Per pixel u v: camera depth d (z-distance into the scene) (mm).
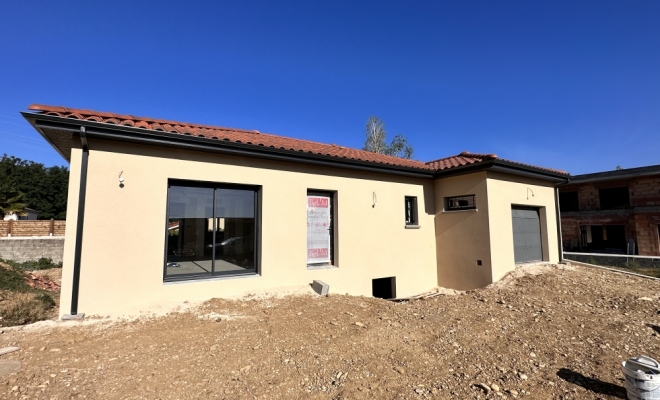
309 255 8344
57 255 16469
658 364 3174
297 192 7953
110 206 5801
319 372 3699
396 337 4816
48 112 5430
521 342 4773
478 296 7656
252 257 7414
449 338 4879
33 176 43188
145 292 6016
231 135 7965
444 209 10445
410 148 31781
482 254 9211
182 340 4496
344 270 8586
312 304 6473
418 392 3342
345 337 4742
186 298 6387
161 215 6258
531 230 11070
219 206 7078
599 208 19438
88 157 5707
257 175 7387
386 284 9883
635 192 17844
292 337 4691
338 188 8680
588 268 10727
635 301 6965
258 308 6090
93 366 3670
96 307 5586
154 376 3480
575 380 3631
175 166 6445
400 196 9898
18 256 15773
